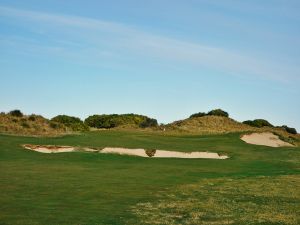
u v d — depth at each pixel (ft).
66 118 312.09
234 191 88.58
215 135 225.15
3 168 104.94
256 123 372.99
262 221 61.31
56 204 67.21
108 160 134.51
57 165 115.85
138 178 100.17
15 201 67.72
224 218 63.00
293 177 113.70
